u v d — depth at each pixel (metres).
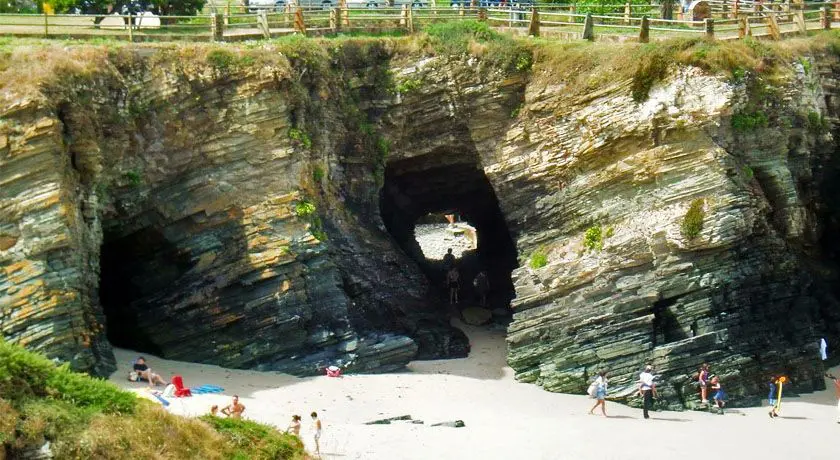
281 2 53.47
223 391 34.47
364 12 48.78
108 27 41.56
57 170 33.41
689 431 34.22
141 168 37.09
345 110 42.16
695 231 37.25
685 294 37.62
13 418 24.73
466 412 35.00
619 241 38.31
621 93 39.09
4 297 32.91
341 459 29.36
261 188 38.06
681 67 38.44
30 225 33.03
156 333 37.72
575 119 40.12
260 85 37.97
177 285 37.88
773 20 45.72
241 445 27.61
